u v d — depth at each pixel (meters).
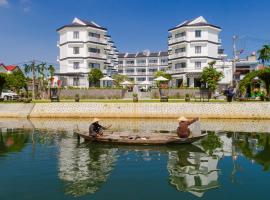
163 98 42.78
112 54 107.25
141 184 12.73
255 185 12.58
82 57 78.50
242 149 19.83
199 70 74.94
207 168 15.22
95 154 18.34
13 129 30.12
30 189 12.14
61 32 81.38
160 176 13.84
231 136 25.30
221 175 14.05
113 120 37.84
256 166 15.59
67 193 11.67
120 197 11.23
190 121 21.66
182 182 12.98
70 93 58.66
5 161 16.75
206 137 24.64
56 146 21.02
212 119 37.84
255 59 70.56
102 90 58.72
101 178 13.54
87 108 40.78
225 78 68.31
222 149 19.83
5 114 41.69
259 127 31.23
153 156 17.77
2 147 20.81
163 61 117.81
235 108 38.38
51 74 65.44
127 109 39.88
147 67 119.69
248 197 11.24
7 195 11.49
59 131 28.58
